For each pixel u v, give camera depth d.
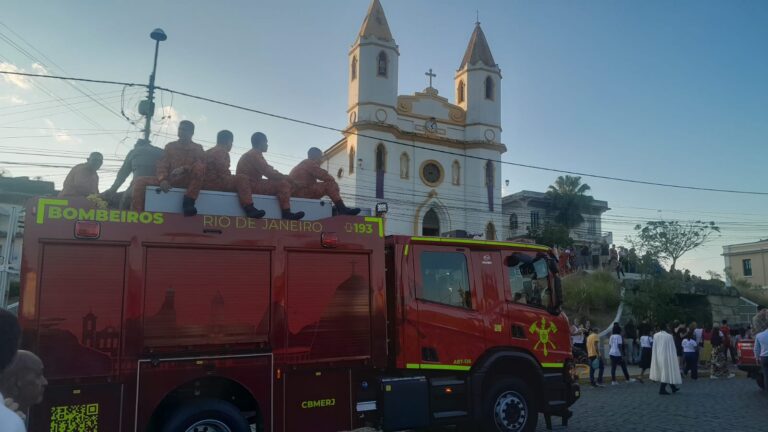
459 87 47.62
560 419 10.85
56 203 5.97
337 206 8.03
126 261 6.16
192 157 6.84
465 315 8.37
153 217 6.39
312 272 7.18
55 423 5.62
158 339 6.16
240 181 7.02
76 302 5.87
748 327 28.00
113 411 5.86
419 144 43.47
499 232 44.19
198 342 6.36
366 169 40.53
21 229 7.74
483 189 44.25
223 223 6.75
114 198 6.94
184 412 6.20
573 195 50.44
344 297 7.33
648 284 26.11
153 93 16.14
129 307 6.07
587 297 25.84
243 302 6.67
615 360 18.16
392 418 7.44
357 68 42.19
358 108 41.19
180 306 6.33
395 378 7.69
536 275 9.20
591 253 40.53
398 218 41.25
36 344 5.64
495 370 8.67
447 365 8.09
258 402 6.58
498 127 45.81
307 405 6.90
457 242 8.60
